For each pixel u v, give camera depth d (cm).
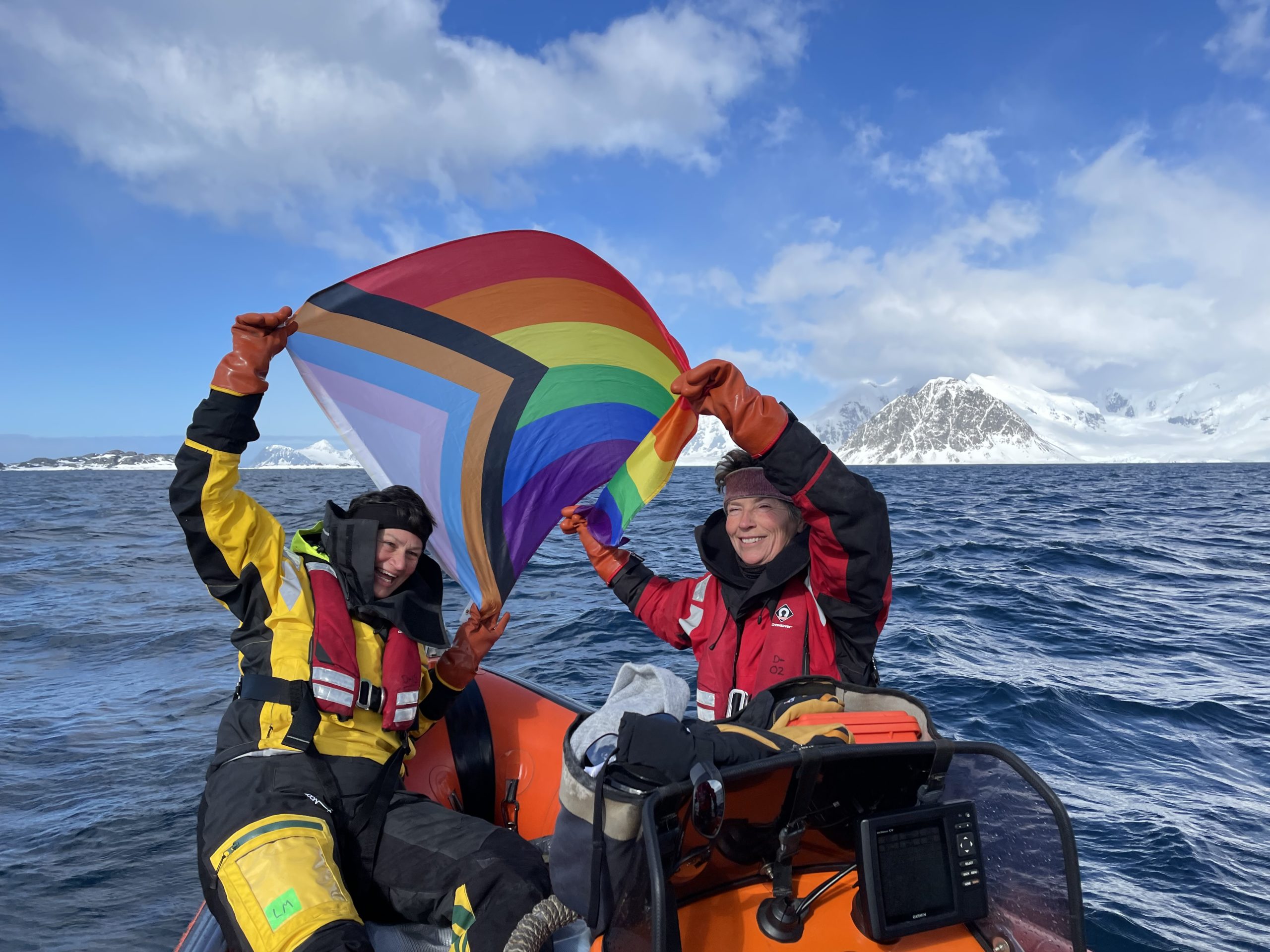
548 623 827
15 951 310
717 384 174
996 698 605
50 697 637
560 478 276
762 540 214
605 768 128
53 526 2495
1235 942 310
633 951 124
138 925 328
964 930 147
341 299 230
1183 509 3184
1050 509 3038
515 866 182
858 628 196
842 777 139
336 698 196
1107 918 325
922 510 2941
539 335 257
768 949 138
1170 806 431
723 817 124
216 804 184
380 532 214
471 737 259
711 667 220
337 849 183
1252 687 647
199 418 201
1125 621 915
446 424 253
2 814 425
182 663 743
